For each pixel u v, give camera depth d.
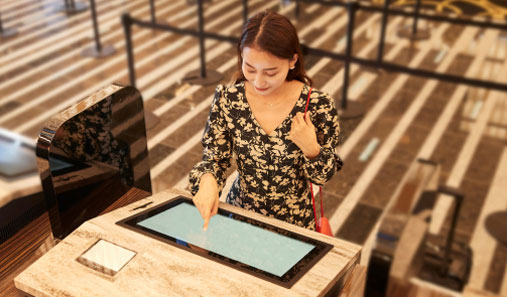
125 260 1.33
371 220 3.22
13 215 1.89
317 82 4.21
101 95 1.78
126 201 2.02
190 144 3.44
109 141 1.84
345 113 4.38
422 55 5.68
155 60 5.54
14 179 3.09
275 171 1.67
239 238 1.43
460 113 4.59
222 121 1.67
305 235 1.43
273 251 1.38
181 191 1.65
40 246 1.77
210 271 1.29
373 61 3.66
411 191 1.47
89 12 7.11
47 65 5.56
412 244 1.24
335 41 5.93
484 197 3.68
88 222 1.47
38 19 6.86
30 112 4.65
